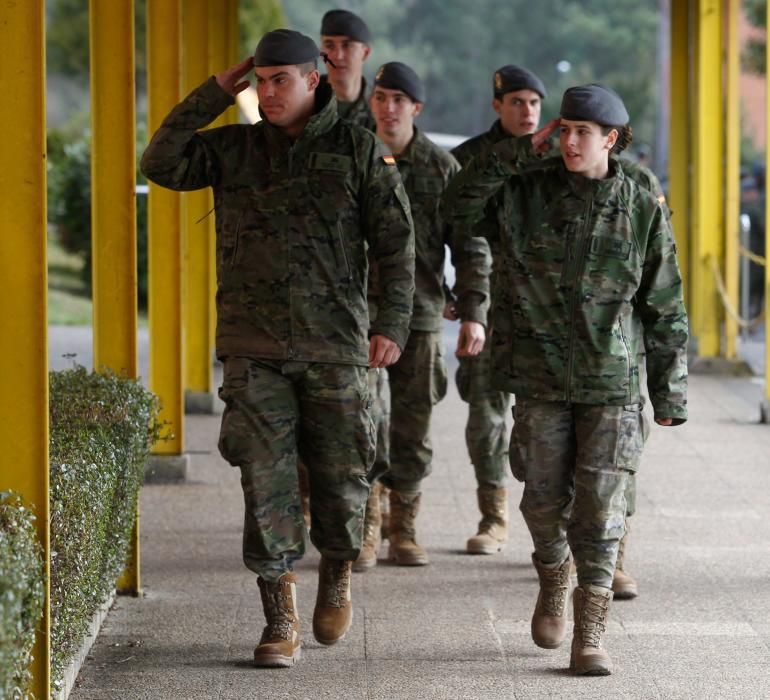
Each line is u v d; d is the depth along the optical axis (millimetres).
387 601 15133
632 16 154000
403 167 16141
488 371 17031
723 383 33906
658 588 15781
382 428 16141
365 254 12664
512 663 13055
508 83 16609
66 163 56031
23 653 8867
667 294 12578
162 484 21781
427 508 20125
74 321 48781
